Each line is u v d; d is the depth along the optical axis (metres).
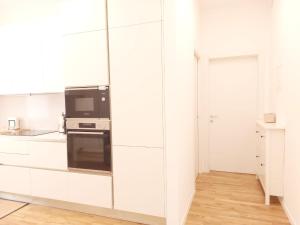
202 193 3.11
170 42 2.09
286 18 2.56
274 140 2.69
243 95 3.91
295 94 2.25
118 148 2.37
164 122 2.18
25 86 3.07
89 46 2.41
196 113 3.74
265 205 2.73
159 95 2.18
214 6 3.82
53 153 2.68
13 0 3.02
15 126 3.57
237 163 4.01
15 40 3.06
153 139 2.22
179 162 2.20
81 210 2.67
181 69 2.29
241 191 3.16
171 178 2.16
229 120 4.01
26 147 2.82
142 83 2.23
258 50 3.69
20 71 3.08
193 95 3.09
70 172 2.60
